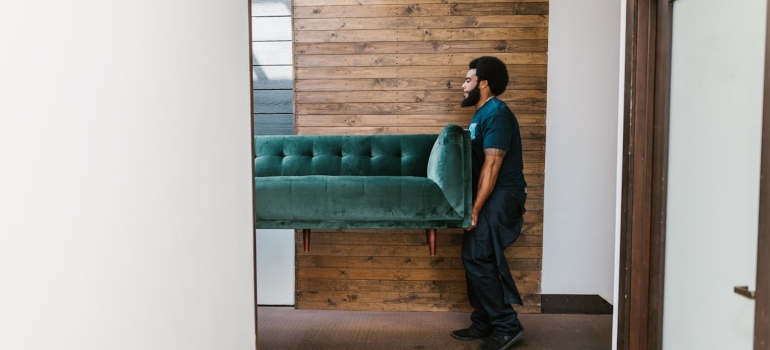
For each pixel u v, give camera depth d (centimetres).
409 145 327
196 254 120
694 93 173
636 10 198
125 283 91
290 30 359
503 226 287
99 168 83
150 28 98
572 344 302
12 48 64
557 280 358
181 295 112
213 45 129
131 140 92
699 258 171
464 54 350
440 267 358
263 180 262
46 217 71
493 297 288
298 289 365
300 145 332
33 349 69
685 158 179
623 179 208
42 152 70
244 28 152
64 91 74
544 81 348
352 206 260
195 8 118
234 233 145
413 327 330
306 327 330
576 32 346
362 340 308
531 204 355
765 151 128
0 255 63
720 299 159
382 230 358
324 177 263
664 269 194
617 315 216
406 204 259
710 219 164
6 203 64
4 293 64
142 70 95
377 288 361
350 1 353
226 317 139
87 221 80
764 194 129
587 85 348
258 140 334
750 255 145
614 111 348
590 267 356
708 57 165
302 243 363
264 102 364
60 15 73
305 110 359
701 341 170
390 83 355
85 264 80
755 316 132
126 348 91
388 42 353
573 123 350
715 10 160
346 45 355
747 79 145
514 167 294
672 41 187
